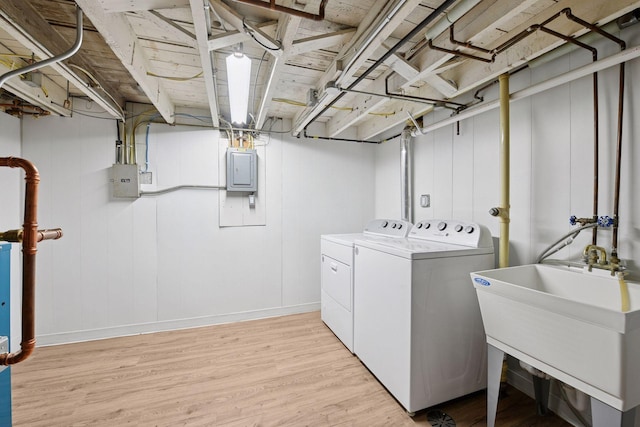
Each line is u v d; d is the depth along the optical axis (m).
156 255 2.80
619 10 1.19
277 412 1.69
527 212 1.82
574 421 1.57
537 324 1.23
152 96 2.11
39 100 2.14
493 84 2.02
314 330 2.81
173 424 1.60
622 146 1.41
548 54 1.58
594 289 1.40
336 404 1.76
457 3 1.30
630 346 0.98
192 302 2.91
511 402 1.77
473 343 1.81
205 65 1.57
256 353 2.37
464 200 2.27
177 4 1.26
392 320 1.80
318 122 3.40
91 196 2.62
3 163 1.00
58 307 2.54
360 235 2.88
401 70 1.78
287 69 2.10
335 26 1.56
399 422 1.62
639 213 1.35
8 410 1.19
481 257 1.83
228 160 2.94
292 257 3.28
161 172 2.81
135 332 2.74
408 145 2.76
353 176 3.53
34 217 1.01
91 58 1.95
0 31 1.59
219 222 3.00
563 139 1.63
